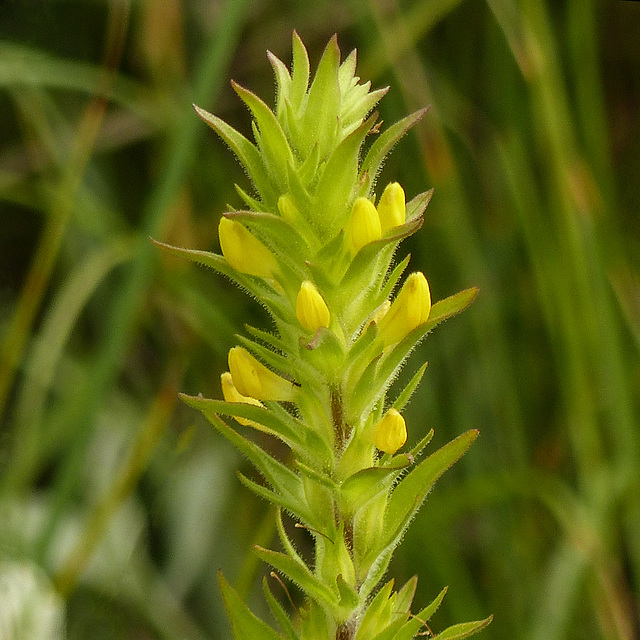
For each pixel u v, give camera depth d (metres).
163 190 0.43
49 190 0.51
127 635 0.47
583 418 0.48
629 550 0.51
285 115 0.34
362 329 0.35
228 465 0.54
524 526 0.52
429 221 0.54
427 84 0.55
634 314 0.50
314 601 0.34
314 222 0.34
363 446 0.34
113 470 0.53
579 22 0.51
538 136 0.52
